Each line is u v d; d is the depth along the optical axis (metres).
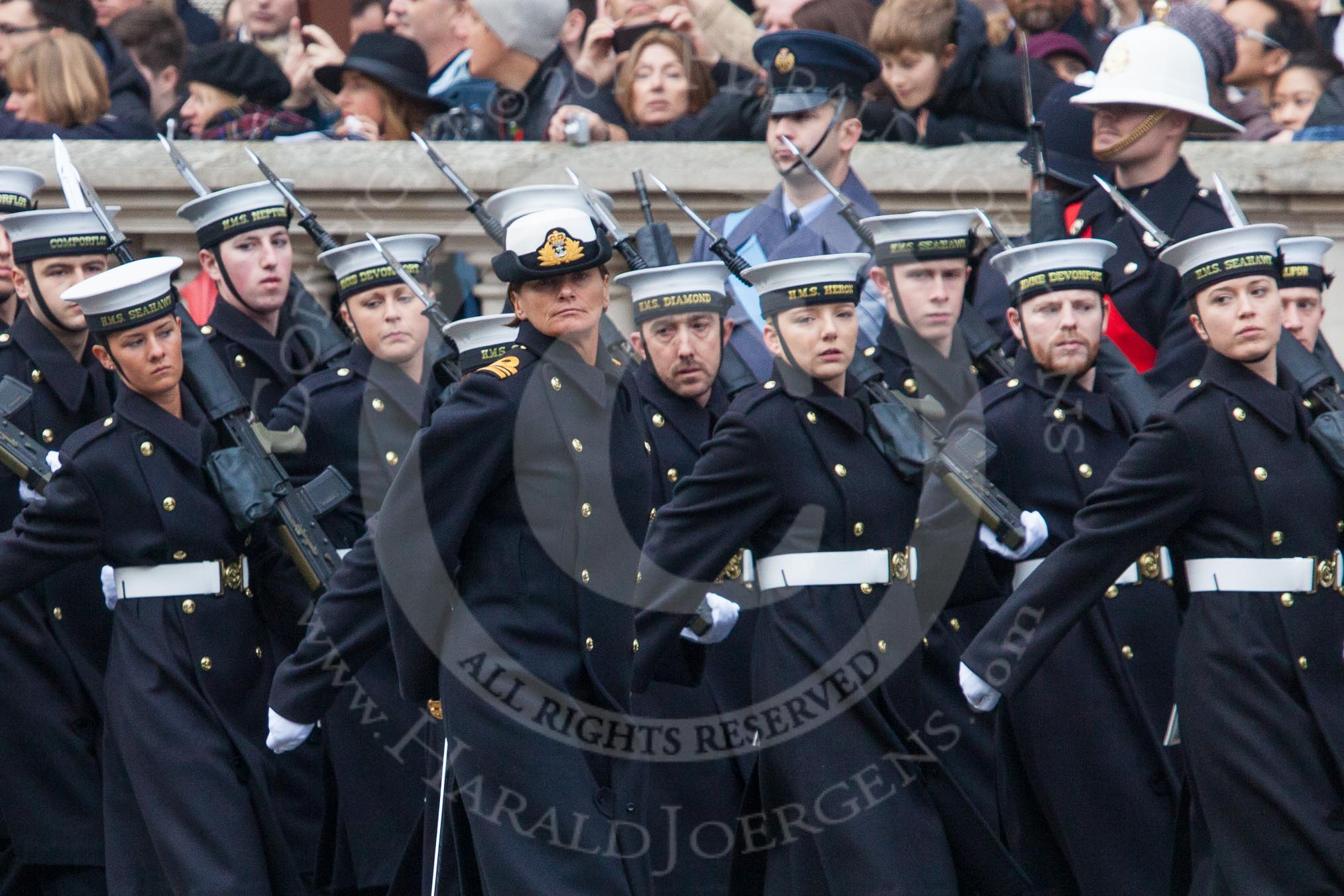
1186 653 25.25
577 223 23.98
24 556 26.97
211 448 27.81
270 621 28.33
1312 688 24.61
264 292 30.55
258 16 39.41
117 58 36.81
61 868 29.12
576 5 36.88
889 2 35.19
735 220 32.25
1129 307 30.84
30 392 29.23
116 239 29.83
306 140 35.38
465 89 36.09
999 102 35.28
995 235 29.25
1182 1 38.66
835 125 31.72
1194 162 35.38
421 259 29.81
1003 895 25.05
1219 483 24.92
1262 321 24.91
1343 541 25.30
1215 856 24.92
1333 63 38.38
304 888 27.61
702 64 35.75
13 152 35.03
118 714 27.22
